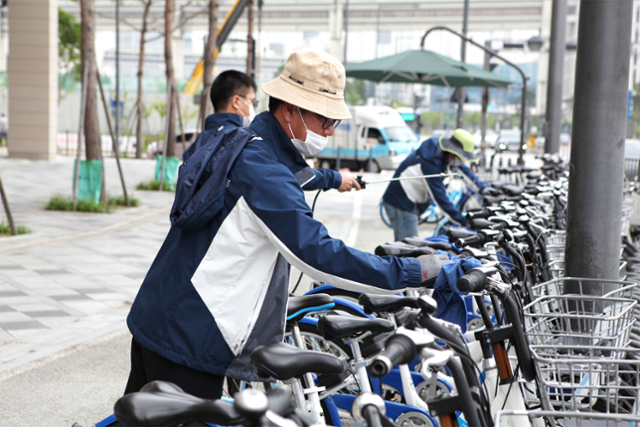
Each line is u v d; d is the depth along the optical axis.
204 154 2.20
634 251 6.34
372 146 25.78
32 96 23.03
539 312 3.03
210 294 2.16
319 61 2.27
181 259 2.19
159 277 2.23
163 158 15.88
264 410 1.35
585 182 4.17
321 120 2.32
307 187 4.14
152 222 10.98
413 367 3.27
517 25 57.94
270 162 2.15
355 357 2.66
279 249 2.10
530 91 77.75
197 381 2.19
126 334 5.14
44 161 23.11
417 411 2.92
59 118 41.19
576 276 4.20
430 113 100.94
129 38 106.12
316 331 3.28
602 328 2.77
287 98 2.25
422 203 6.77
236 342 2.16
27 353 4.63
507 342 2.54
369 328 2.53
